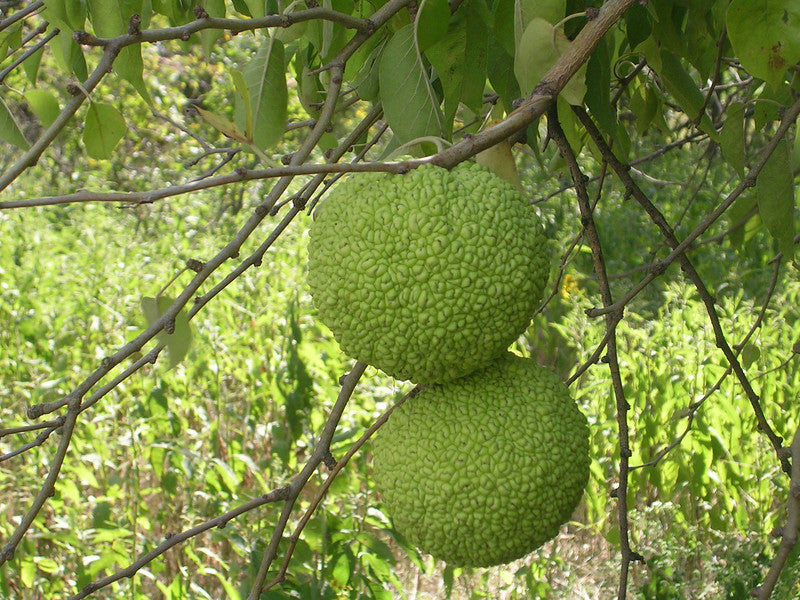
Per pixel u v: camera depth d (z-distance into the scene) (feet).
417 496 4.55
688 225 21.79
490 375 4.66
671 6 6.91
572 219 22.33
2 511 11.88
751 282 21.17
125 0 6.06
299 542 9.35
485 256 4.15
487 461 4.45
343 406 5.76
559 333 17.08
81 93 4.27
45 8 6.07
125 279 17.79
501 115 7.11
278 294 16.40
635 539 12.19
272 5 6.39
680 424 11.87
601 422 12.76
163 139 32.45
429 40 5.39
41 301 16.79
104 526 10.66
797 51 4.52
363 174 4.38
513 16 5.73
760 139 18.79
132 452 12.26
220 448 13.58
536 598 11.69
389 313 4.18
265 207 5.44
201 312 15.66
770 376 12.87
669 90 7.25
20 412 14.57
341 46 6.31
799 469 4.64
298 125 7.57
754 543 10.88
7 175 4.14
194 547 11.72
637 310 19.86
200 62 33.86
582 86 4.89
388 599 10.09
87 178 30.81
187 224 26.99
